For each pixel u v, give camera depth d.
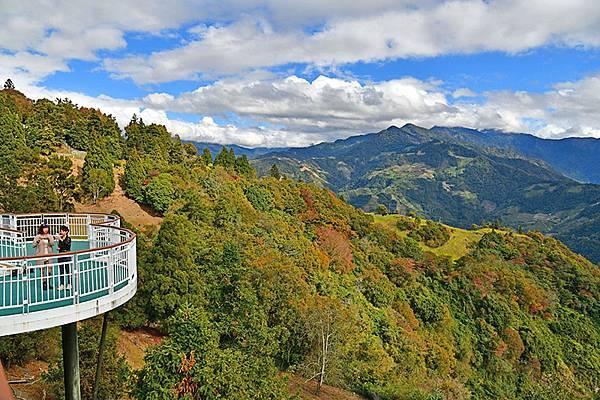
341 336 31.92
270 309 31.27
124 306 27.00
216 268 30.81
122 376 15.42
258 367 15.73
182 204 48.84
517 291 68.38
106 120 67.00
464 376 49.22
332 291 45.81
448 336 55.44
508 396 50.41
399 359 40.69
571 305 72.88
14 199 29.02
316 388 29.41
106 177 48.59
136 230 41.16
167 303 27.30
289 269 34.59
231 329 26.19
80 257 12.16
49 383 15.92
